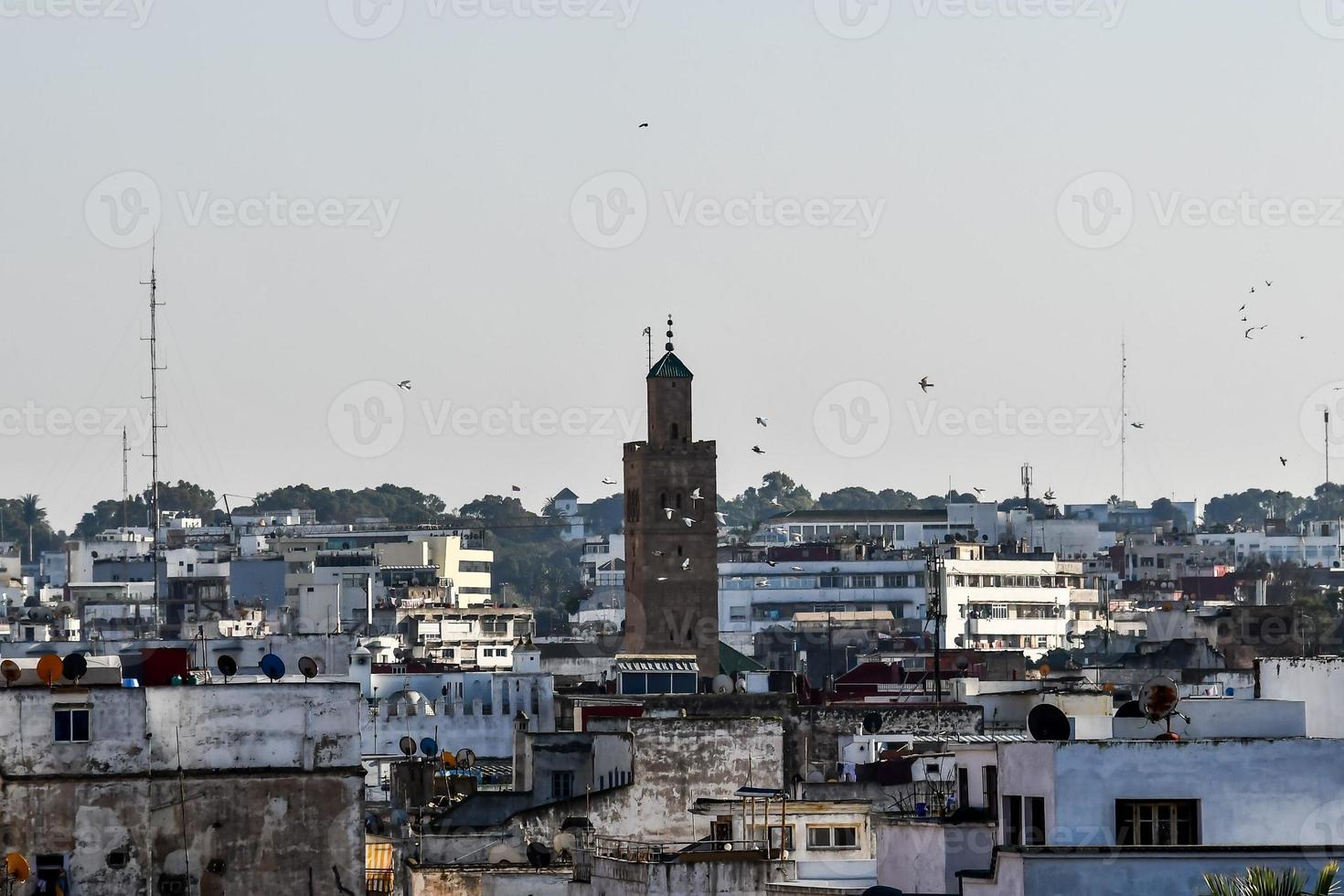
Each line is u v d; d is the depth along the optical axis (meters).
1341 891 132.12
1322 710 179.38
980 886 136.25
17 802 175.38
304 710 180.88
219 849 178.38
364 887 180.00
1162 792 141.25
